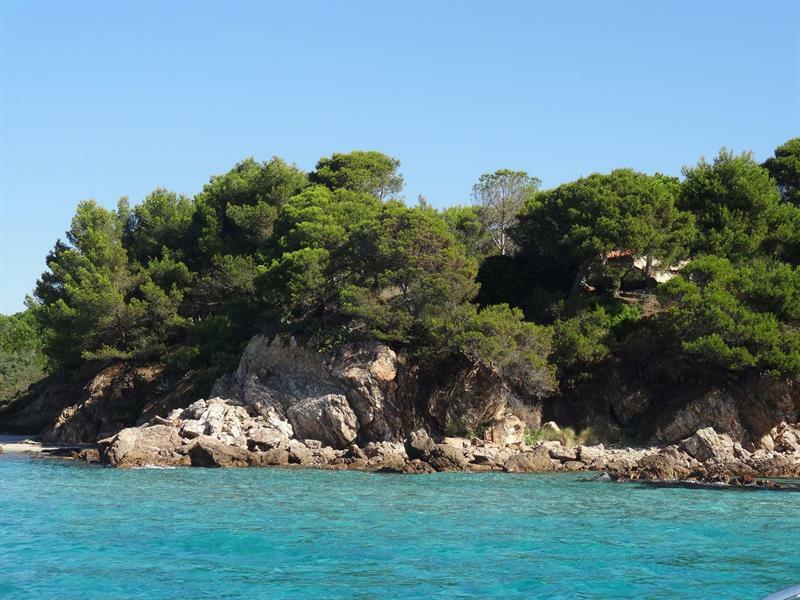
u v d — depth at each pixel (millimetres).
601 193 72812
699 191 77062
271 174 93562
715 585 26297
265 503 40094
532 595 25250
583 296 72375
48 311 83938
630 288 78375
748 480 47688
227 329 75938
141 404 77312
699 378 62719
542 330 65000
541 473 52938
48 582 26250
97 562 28578
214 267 86500
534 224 77125
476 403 62688
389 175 103562
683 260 73375
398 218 67625
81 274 82500
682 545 31453
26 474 51281
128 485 46156
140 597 24766
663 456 53656
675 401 62656
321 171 98812
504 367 61656
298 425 62000
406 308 65375
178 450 58156
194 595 24984
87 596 24875
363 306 64250
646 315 69500
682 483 47844
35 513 37219
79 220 91250
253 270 81812
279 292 69750
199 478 49219
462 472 53156
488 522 35594
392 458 55938
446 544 31453
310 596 24953
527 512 38062
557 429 63688
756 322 60125
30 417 88375
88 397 79000
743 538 32688
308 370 64812
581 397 66125
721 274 64812
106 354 78688
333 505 39625
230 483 47031
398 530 33875
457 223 92625
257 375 66750
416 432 57656
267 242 84500
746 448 59219
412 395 63062
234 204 93500
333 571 27625
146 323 82375
